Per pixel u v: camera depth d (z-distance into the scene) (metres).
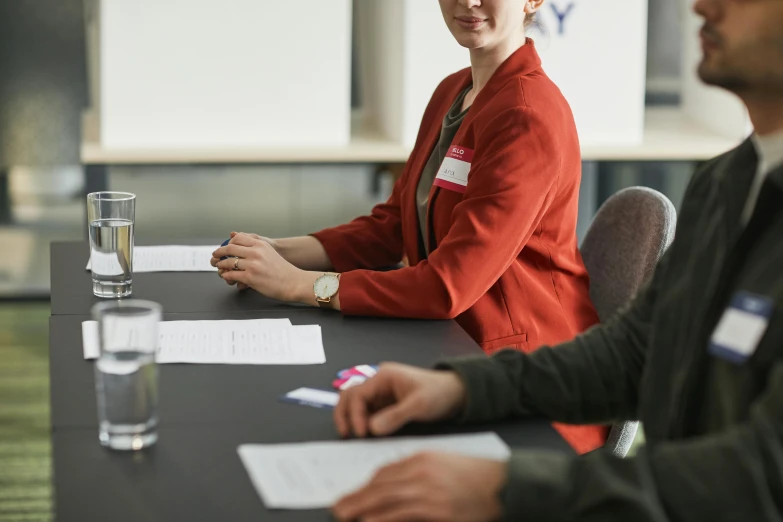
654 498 0.96
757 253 1.07
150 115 3.82
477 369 1.35
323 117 3.92
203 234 4.07
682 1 4.50
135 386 1.24
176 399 1.42
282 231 4.14
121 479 1.17
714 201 1.21
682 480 0.96
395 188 2.43
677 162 4.07
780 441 0.93
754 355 1.02
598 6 3.90
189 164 3.78
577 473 1.01
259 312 1.89
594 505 0.98
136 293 2.00
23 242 4.47
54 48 4.28
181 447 1.26
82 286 2.04
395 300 1.87
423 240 2.26
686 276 1.20
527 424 1.35
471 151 2.07
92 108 4.37
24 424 3.30
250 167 3.87
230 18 3.79
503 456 1.23
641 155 3.96
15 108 4.32
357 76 4.42
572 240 2.16
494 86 2.09
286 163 3.84
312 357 1.62
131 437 1.25
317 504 1.10
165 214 4.04
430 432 1.31
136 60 3.77
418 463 1.03
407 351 1.68
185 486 1.15
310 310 1.91
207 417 1.36
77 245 2.41
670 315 1.20
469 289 1.89
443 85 2.39
